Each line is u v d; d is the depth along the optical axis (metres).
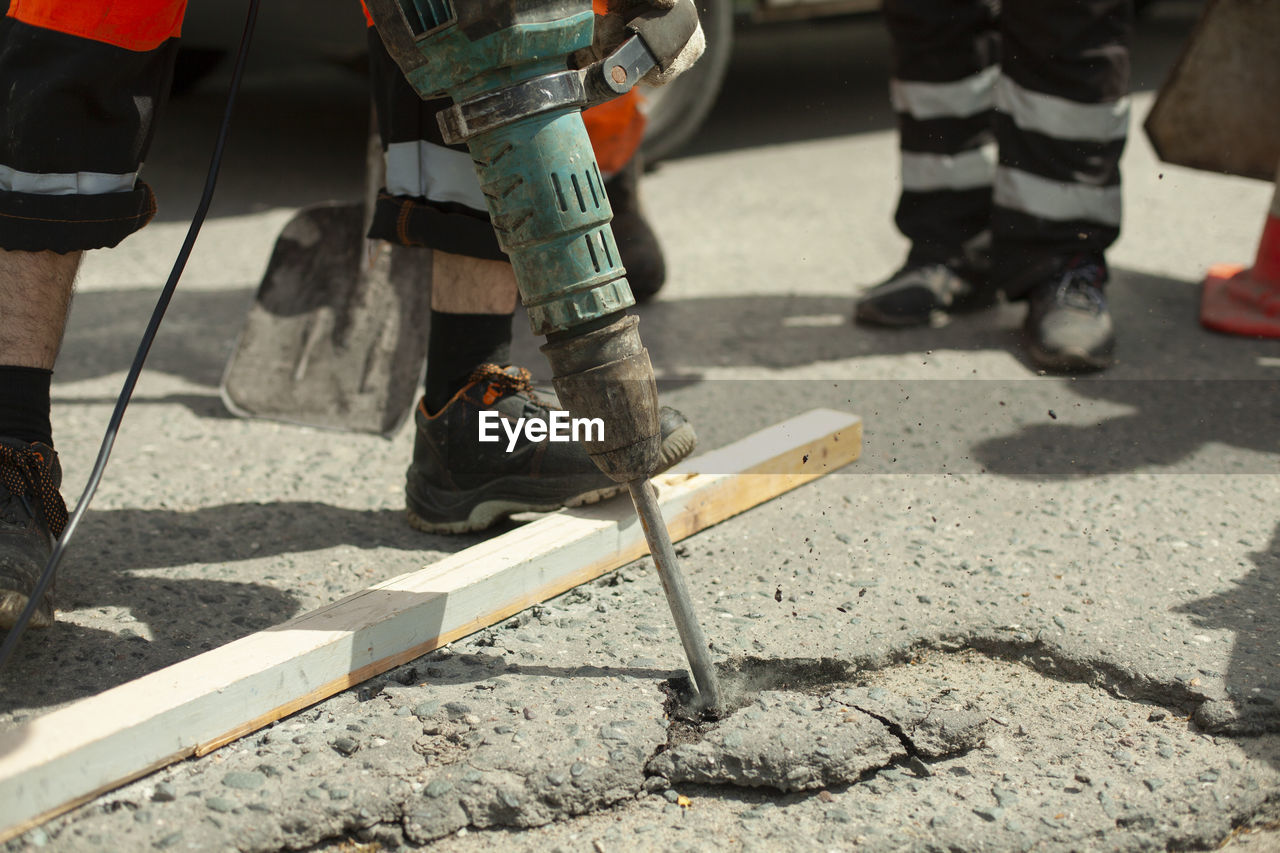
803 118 7.46
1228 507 3.77
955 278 4.43
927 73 4.34
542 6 3.26
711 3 5.97
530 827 3.29
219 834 3.25
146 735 3.30
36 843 3.23
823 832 3.28
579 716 3.37
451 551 3.70
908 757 3.36
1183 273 4.64
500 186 3.29
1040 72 4.19
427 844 3.27
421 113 3.56
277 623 3.54
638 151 4.47
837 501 3.80
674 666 3.45
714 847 3.27
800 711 3.38
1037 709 3.43
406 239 3.60
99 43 3.38
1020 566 3.64
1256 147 4.50
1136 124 7.09
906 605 3.56
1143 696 3.44
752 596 3.58
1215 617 3.53
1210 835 3.29
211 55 7.13
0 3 3.43
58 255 3.44
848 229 5.31
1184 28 9.88
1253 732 3.38
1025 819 3.29
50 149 3.39
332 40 5.58
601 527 3.62
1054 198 4.23
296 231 4.10
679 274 4.73
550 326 3.31
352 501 3.81
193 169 6.28
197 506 3.79
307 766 3.32
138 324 4.42
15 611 3.37
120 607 3.55
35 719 3.31
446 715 3.38
